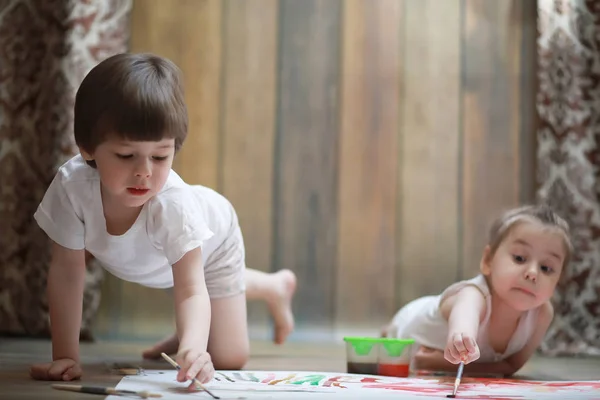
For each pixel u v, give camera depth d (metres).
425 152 2.79
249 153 2.77
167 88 1.11
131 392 1.00
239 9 2.79
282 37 2.79
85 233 1.26
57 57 2.56
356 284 2.74
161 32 2.77
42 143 2.56
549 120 2.56
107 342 2.44
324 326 2.72
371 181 2.77
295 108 2.79
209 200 1.54
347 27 2.80
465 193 2.78
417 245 2.76
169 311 2.67
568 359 2.26
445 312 1.59
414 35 2.81
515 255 1.52
